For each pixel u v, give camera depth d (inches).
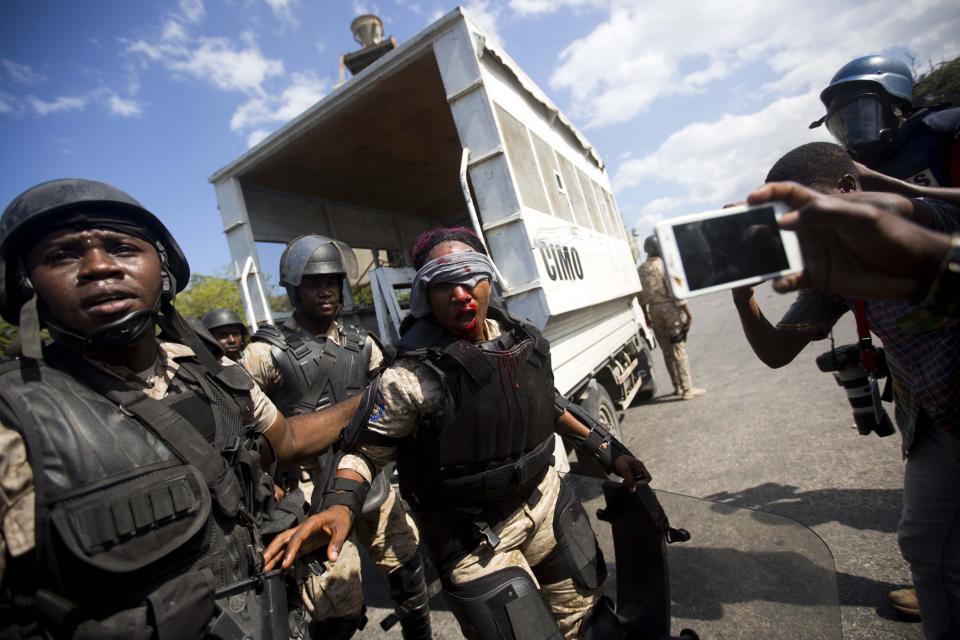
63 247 37.5
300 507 56.2
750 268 26.1
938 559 56.0
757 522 57.6
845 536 103.5
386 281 150.3
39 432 32.9
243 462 45.4
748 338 65.5
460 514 57.2
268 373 91.1
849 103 74.8
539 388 59.3
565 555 62.4
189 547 37.4
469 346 54.4
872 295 26.0
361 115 163.5
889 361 58.4
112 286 37.8
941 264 23.6
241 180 185.6
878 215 22.8
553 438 63.9
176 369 45.8
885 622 79.8
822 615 50.4
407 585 90.8
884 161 77.3
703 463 156.1
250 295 163.8
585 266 165.8
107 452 35.0
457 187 271.9
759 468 143.3
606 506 68.6
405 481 60.4
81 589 33.0
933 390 50.8
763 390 221.9
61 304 37.6
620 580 66.0
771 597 53.6
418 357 54.8
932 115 72.4
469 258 55.7
